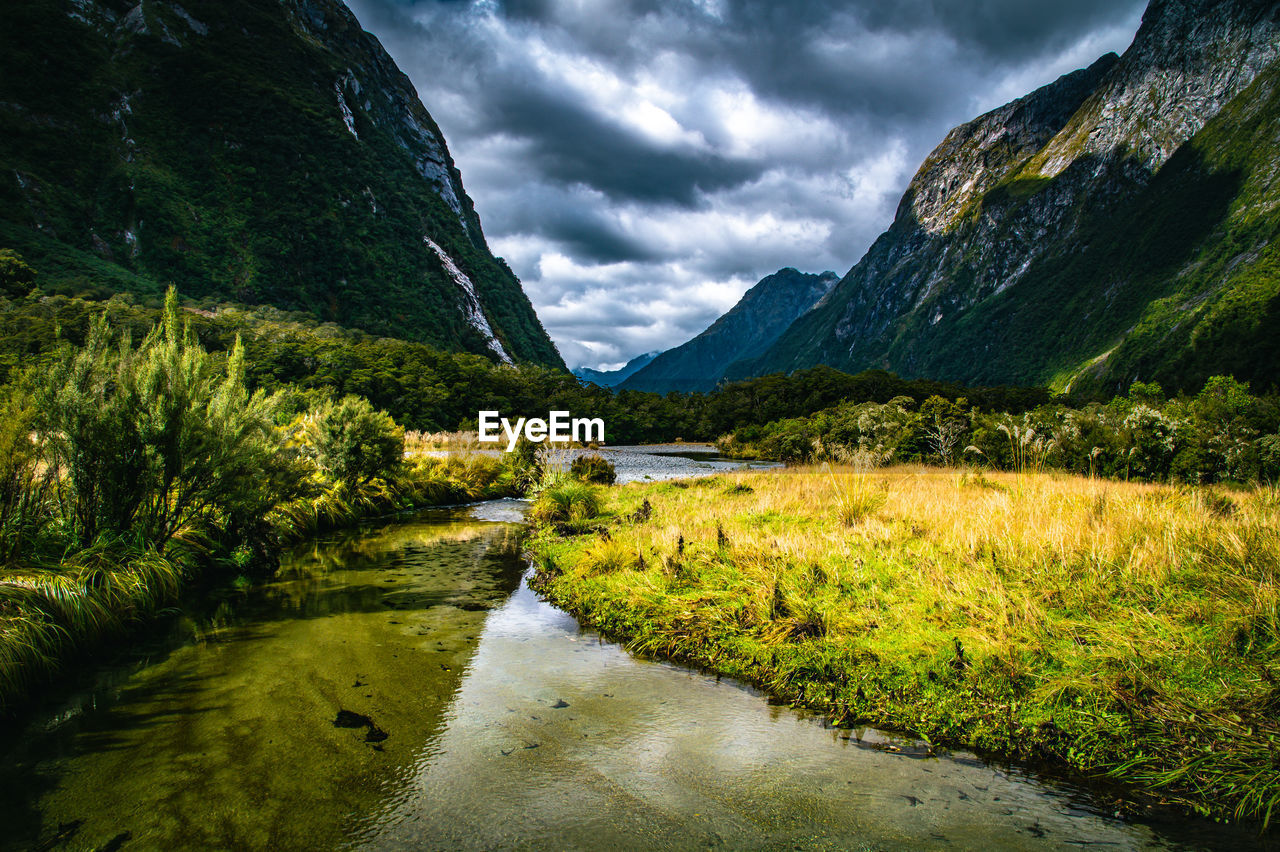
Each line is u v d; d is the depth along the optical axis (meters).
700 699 4.53
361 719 4.19
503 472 21.20
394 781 3.40
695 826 2.97
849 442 25.53
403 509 15.42
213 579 7.99
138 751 3.72
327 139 173.38
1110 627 4.30
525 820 3.04
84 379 6.54
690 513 10.81
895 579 5.73
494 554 10.02
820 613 5.26
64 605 5.23
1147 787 3.22
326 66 194.75
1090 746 3.50
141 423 6.67
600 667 5.19
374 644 5.72
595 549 8.19
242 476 7.66
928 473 15.76
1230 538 5.16
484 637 5.95
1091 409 27.11
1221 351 88.19
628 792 3.29
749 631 5.32
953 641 4.48
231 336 72.69
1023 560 5.62
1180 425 14.79
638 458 45.75
